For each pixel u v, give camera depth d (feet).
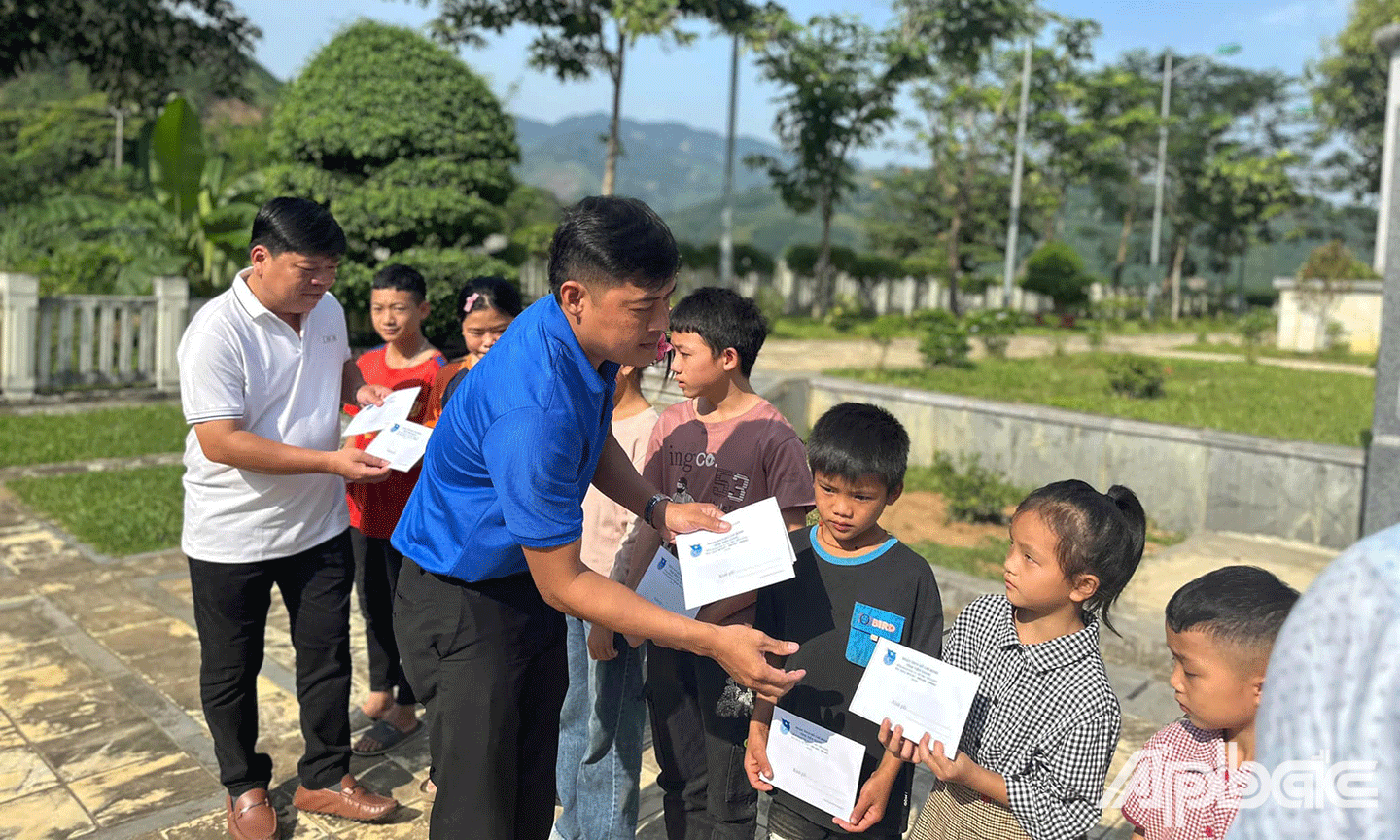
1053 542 5.78
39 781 10.58
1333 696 2.41
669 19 65.36
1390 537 2.57
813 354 58.13
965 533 22.00
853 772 6.23
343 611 9.59
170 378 36.04
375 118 35.42
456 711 6.48
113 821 9.82
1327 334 71.77
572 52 71.56
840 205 96.22
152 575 17.46
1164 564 19.83
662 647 7.85
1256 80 157.17
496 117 38.58
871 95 88.89
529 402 5.78
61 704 12.42
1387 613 2.39
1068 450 25.39
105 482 23.32
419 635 6.61
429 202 35.06
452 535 6.35
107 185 103.50
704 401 7.98
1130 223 150.71
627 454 8.16
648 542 7.80
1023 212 127.13
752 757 6.96
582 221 5.59
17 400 32.42
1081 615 6.17
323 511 9.32
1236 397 40.47
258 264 8.73
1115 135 123.03
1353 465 20.86
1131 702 13.48
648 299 5.65
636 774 8.50
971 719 6.32
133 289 41.96
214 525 8.92
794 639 6.89
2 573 17.37
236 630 9.16
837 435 6.42
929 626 6.55
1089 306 115.44
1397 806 2.24
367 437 10.30
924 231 130.62
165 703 12.48
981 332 57.21
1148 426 24.02
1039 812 5.77
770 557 6.23
